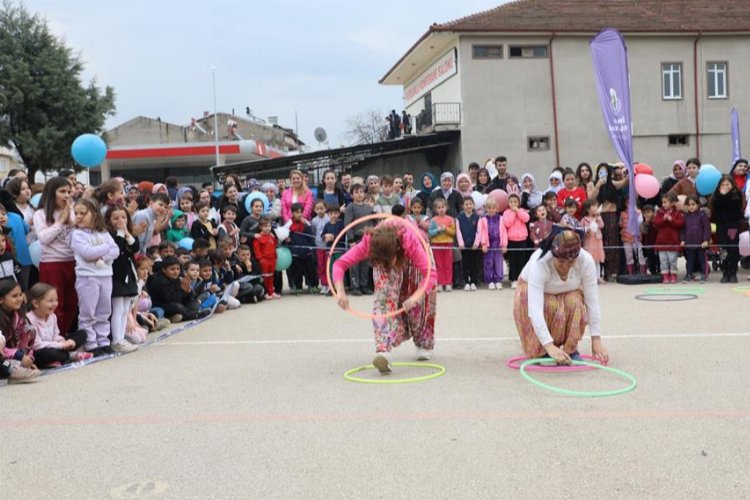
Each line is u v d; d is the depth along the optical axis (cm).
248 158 4700
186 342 782
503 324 841
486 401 493
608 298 1048
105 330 714
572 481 344
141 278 859
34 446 420
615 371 563
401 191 1355
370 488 342
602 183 1262
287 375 595
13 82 3425
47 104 3562
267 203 1268
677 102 3148
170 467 378
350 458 384
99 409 500
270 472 366
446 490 337
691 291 1096
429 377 564
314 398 514
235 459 388
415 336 636
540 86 3064
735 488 332
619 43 1216
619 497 324
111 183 800
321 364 640
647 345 682
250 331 848
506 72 3042
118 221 739
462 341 738
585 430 422
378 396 514
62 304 725
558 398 498
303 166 3100
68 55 3631
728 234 1198
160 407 500
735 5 3312
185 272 968
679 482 340
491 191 1288
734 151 2239
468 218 1212
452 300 1088
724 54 3156
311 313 995
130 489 349
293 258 1238
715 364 590
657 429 421
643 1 3319
